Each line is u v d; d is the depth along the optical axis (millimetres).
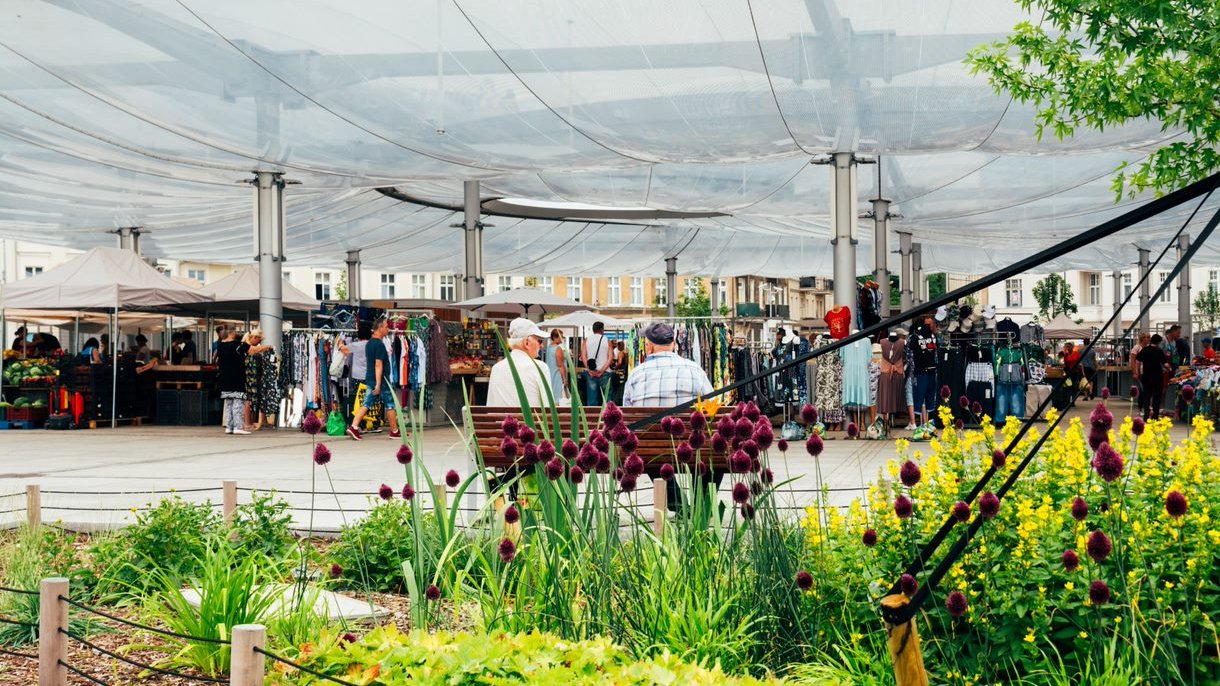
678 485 4848
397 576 5977
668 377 7680
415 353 19516
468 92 16062
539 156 18578
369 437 18234
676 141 17422
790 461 12625
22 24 14945
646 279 76875
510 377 8594
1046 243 35562
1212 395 17344
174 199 24906
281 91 16266
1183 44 9828
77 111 17641
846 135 16938
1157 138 16734
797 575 4094
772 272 44406
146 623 5117
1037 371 19891
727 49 14305
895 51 14078
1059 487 4621
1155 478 4488
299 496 9664
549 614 4180
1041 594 3926
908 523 4242
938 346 18156
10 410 21469
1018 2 10672
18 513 8016
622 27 14008
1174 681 3686
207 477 11844
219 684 4297
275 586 4988
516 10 13969
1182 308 40062
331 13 14320
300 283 71938
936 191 24594
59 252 57062
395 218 32219
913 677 2854
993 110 15664
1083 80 10383
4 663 4863
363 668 3621
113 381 21609
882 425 16484
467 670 3457
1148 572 3902
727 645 3949
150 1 14266
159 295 21781
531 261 39812
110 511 8547
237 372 19375
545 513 4762
